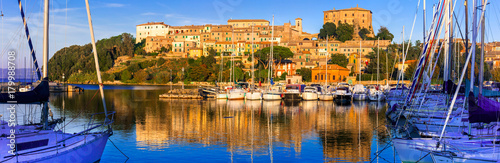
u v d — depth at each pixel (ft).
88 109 231.50
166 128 157.58
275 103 271.69
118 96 346.54
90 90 453.99
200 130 153.28
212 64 647.97
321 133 146.61
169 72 643.04
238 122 175.63
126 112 214.28
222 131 151.43
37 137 84.23
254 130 153.89
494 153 80.89
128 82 645.51
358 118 187.83
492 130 99.76
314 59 639.76
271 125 166.30
